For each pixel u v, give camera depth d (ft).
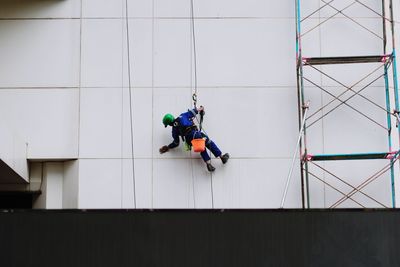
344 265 73.10
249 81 96.43
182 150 95.30
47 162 97.60
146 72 96.73
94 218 73.77
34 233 73.41
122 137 95.55
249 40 97.40
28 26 97.86
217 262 73.05
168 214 73.87
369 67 96.58
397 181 94.27
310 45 97.14
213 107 95.91
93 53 97.14
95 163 95.04
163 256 73.10
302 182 91.35
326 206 93.66
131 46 97.25
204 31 97.60
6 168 87.92
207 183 94.53
